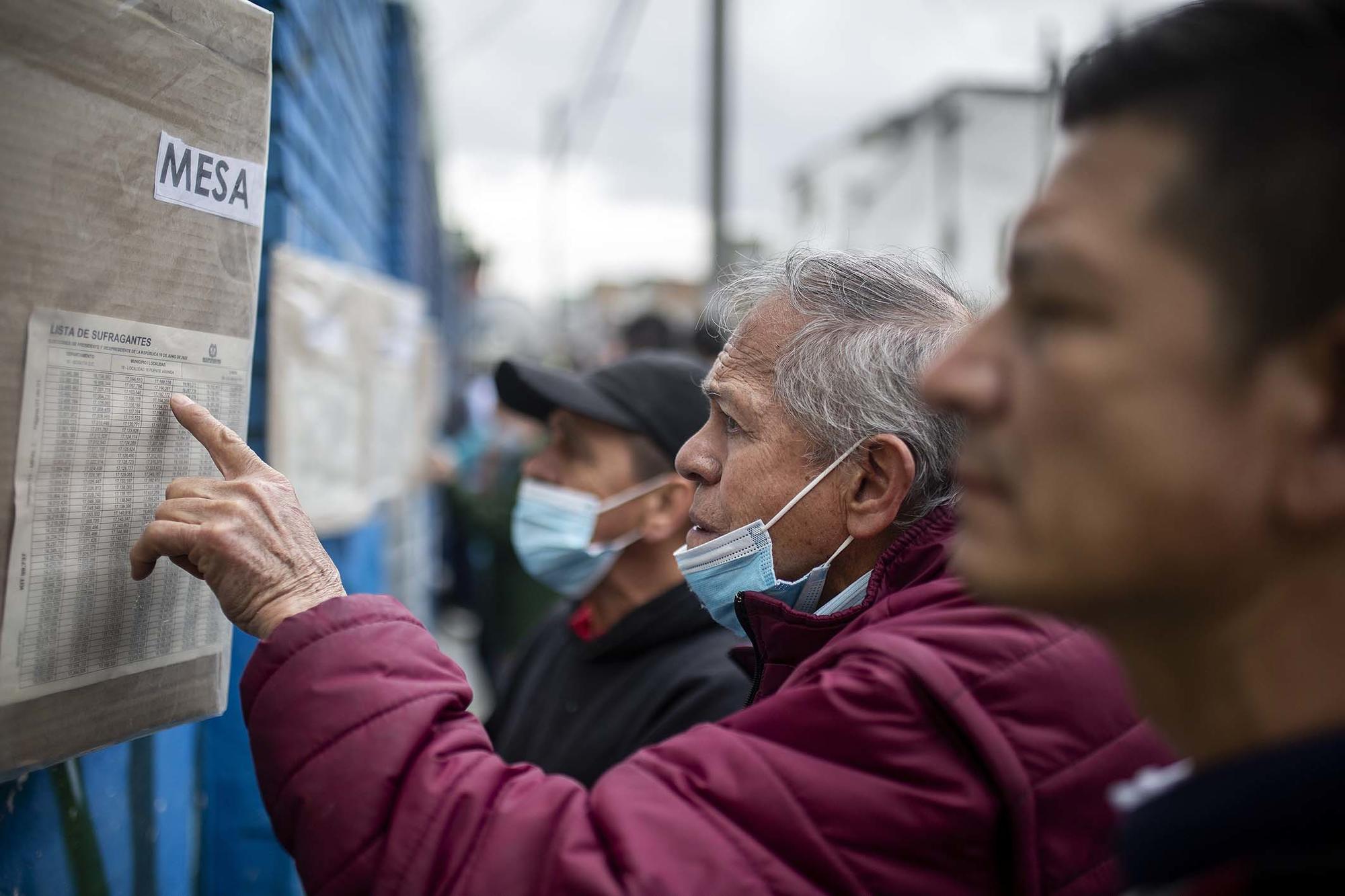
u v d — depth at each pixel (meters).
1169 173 0.54
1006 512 0.59
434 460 5.37
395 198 5.05
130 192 0.98
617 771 0.97
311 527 1.08
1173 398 0.52
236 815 2.12
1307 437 0.50
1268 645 0.53
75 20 0.90
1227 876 0.48
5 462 0.88
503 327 13.63
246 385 1.17
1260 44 0.53
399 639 1.02
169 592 1.09
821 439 1.18
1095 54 0.61
